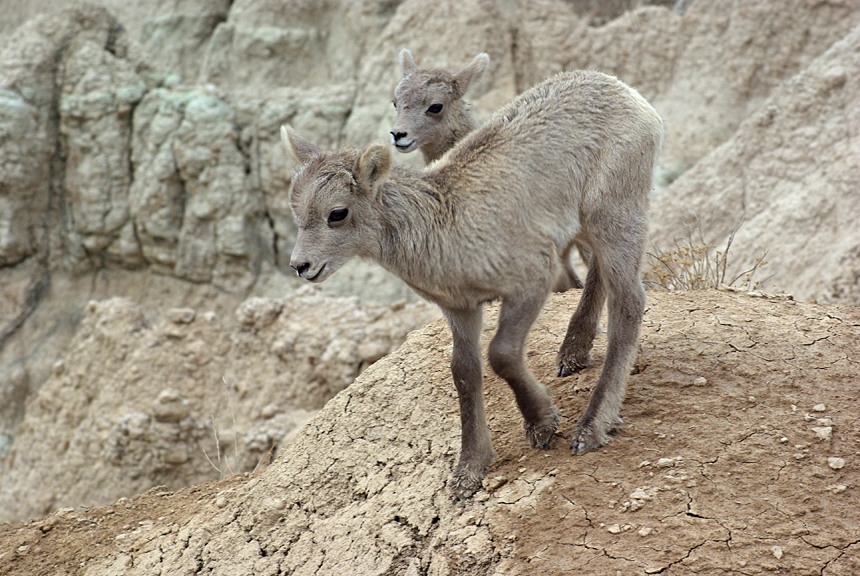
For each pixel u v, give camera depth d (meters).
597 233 8.76
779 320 10.00
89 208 28.52
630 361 8.66
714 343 9.55
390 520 8.69
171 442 18.11
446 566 7.95
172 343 19.52
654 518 7.61
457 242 8.23
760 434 8.29
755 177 22.05
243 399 18.72
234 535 9.48
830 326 9.80
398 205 8.34
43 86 28.86
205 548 9.50
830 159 20.67
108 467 18.34
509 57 27.00
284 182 28.19
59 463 19.69
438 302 8.58
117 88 28.84
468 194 8.38
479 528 8.09
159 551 9.77
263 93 29.53
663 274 12.31
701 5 26.58
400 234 8.34
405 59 15.66
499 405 9.56
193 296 28.20
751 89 25.44
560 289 12.74
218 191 27.98
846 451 8.01
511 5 28.05
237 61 30.38
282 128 9.09
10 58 28.95
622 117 8.83
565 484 8.12
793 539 7.25
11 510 20.11
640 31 27.12
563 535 7.68
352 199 8.23
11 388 27.17
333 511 9.27
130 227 28.53
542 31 27.52
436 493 8.71
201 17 31.11
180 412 18.20
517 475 8.44
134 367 19.28
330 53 30.09
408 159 25.48
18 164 28.30
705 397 8.82
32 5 32.91
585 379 9.48
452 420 9.45
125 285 28.86
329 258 8.28
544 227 8.47
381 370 10.45
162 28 31.20
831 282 17.83
